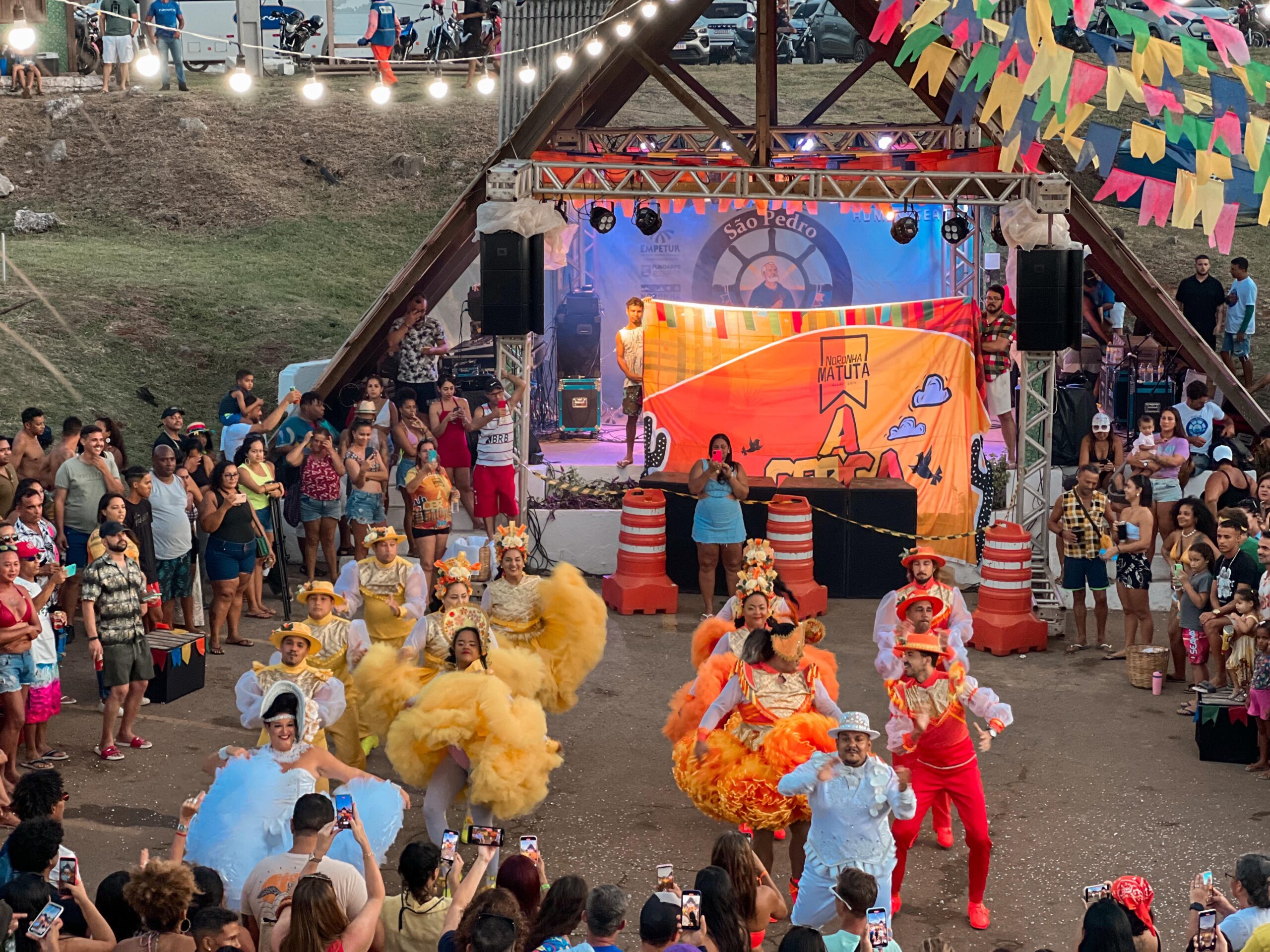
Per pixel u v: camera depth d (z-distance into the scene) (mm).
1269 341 25234
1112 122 28766
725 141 17516
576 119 19234
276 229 29875
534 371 20844
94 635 10781
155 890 6098
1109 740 11789
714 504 15078
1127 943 5910
